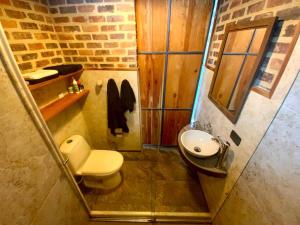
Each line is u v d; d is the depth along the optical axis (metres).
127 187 1.88
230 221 1.16
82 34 1.51
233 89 1.18
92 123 2.11
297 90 0.66
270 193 0.79
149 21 1.56
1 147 0.62
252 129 0.96
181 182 1.96
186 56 1.75
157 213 1.59
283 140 0.73
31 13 1.18
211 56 1.62
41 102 1.30
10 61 0.65
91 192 1.82
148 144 2.47
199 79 1.91
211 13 1.53
